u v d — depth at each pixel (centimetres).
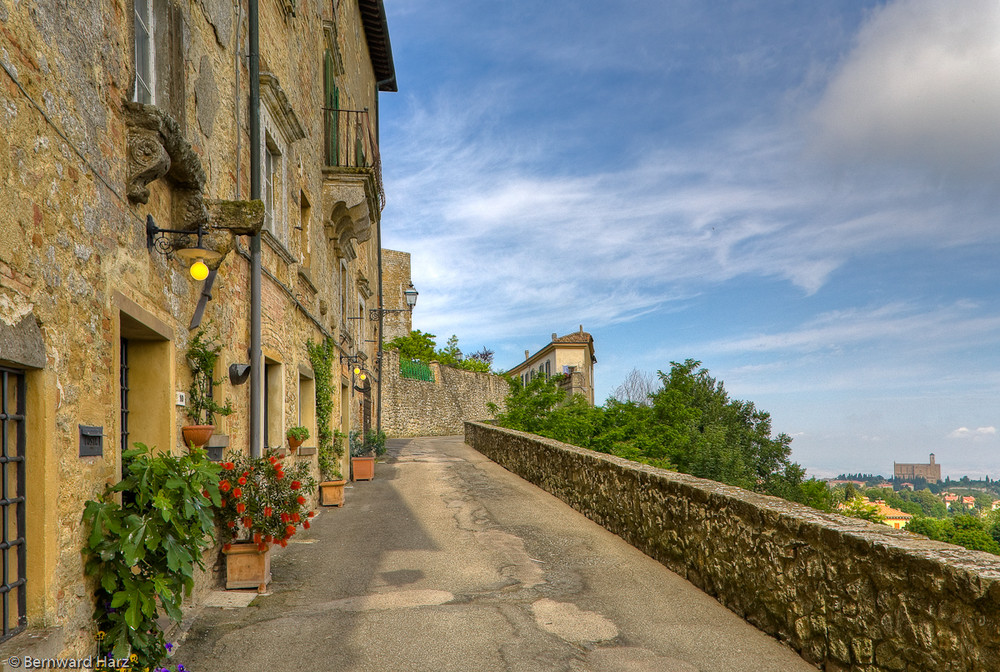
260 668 427
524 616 529
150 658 396
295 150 975
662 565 689
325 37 1266
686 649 459
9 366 303
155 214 478
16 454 313
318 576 656
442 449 2325
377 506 1090
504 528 891
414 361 3728
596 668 427
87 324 366
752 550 512
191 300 555
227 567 604
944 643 327
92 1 383
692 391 2777
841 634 404
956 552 349
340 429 1390
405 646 464
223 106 664
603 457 944
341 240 1323
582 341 4478
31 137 309
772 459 2777
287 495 614
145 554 379
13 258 291
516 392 2409
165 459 416
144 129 429
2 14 288
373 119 2138
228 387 653
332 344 1270
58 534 328
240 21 723
